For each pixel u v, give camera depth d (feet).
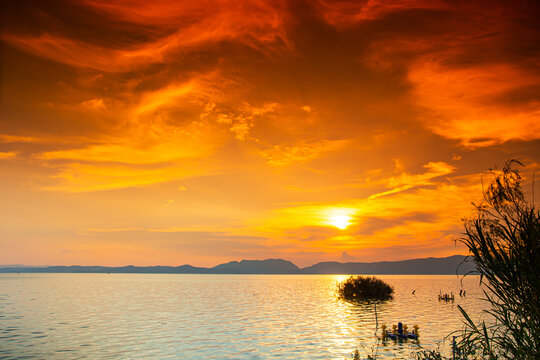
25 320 148.56
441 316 154.61
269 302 240.12
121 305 215.92
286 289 433.07
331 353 88.69
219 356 87.45
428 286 476.95
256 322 143.54
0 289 371.56
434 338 100.78
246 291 383.86
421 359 32.45
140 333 118.83
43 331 122.83
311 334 115.24
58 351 93.09
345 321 143.54
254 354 89.04
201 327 131.23
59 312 177.68
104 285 503.61
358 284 248.73
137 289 405.80
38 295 293.84
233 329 126.72
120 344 101.45
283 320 148.66
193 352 91.56
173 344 101.09
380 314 164.76
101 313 174.40
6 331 122.72
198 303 232.12
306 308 197.16
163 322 144.15
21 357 87.04
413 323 134.82
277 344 100.37
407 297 270.87
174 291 373.40
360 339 104.83
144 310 188.65
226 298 278.26
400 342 96.94
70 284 521.65
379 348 90.38
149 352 91.61
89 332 120.98
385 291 245.24
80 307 201.87
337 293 281.13
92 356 87.92
